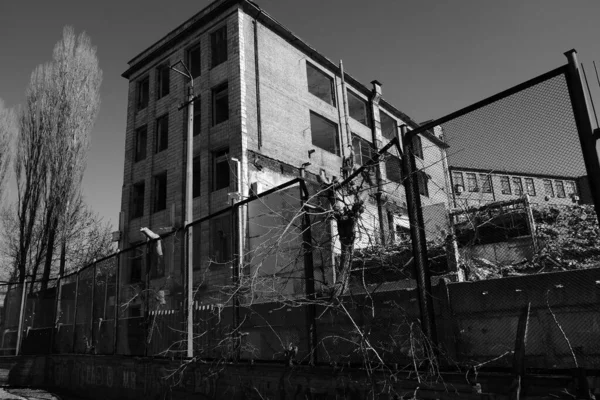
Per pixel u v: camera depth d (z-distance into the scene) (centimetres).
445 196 505
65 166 2408
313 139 2431
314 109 2309
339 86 2559
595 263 695
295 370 620
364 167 633
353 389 544
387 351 558
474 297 548
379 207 757
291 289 754
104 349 1118
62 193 2377
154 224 2097
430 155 522
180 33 2211
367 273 773
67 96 2509
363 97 2770
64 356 1259
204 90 2036
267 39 2125
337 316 631
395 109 3012
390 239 825
